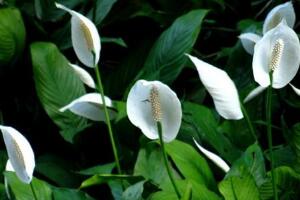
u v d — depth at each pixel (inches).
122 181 82.7
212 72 71.8
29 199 78.8
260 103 102.7
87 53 79.0
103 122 99.0
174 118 69.4
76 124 104.4
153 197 77.5
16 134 69.0
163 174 83.0
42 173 100.0
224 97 72.2
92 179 81.0
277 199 77.5
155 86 68.6
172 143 83.0
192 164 81.6
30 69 120.3
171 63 108.1
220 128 95.4
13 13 110.3
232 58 109.7
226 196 74.5
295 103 106.8
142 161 83.6
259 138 102.2
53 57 107.0
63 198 80.7
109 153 105.1
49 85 105.5
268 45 70.4
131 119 70.0
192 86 118.6
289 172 78.4
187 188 72.1
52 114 104.6
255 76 70.9
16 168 70.2
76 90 105.9
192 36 108.4
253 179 73.6
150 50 114.7
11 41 112.8
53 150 113.7
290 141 83.3
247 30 115.5
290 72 71.1
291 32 70.1
